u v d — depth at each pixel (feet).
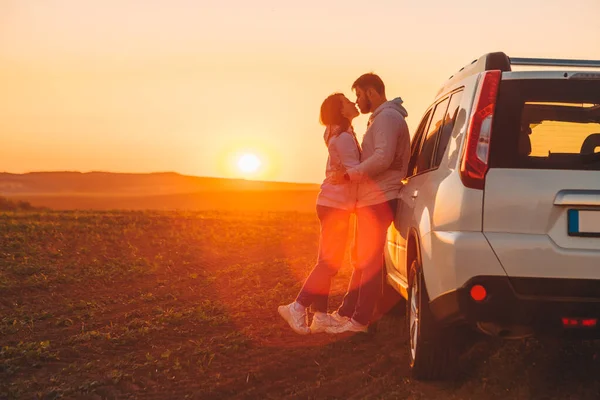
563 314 15.05
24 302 30.89
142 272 38.96
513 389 17.37
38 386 19.04
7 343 23.95
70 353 22.38
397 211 23.99
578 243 15.14
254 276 37.88
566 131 16.85
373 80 24.52
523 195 15.35
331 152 24.72
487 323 15.44
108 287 34.99
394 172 24.14
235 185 424.87
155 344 23.47
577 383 17.75
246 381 19.16
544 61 17.88
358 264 24.76
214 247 51.26
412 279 19.53
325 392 18.22
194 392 18.25
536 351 20.80
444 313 16.14
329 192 25.05
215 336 24.25
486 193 15.53
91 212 85.71
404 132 23.91
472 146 15.85
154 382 19.24
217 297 32.48
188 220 70.64
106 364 21.08
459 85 18.94
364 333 24.73
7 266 38.40
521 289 15.19
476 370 19.24
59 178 433.07
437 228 16.53
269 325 26.16
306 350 22.54
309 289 24.76
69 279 35.63
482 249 15.31
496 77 16.25
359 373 19.60
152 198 304.71
